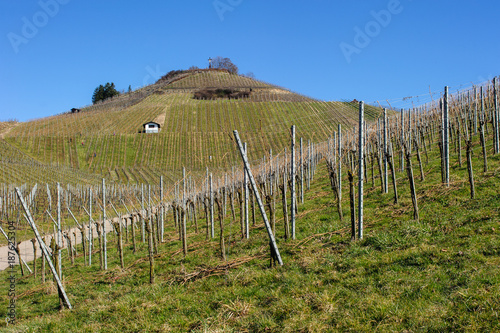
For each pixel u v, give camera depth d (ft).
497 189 44.09
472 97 80.18
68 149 223.30
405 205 48.78
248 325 27.55
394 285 27.66
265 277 35.27
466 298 23.94
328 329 24.56
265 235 52.13
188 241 63.57
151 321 31.83
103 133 247.29
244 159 38.37
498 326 21.02
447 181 50.19
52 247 43.27
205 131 247.29
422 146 80.84
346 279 30.66
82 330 32.63
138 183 164.66
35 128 256.73
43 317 38.06
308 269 34.65
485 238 31.71
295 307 27.66
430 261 30.14
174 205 77.00
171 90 420.77
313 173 92.43
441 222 38.65
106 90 475.72
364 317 24.67
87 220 105.50
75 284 50.44
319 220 52.95
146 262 54.60
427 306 24.18
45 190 122.93
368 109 183.73
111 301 38.83
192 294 35.96
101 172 192.65
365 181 69.67
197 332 27.91
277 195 81.15
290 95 349.41
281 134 181.98
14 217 102.63
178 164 195.00
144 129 256.32
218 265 41.98
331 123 177.68
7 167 167.32
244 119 267.18
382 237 37.70
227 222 71.51
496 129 61.11
